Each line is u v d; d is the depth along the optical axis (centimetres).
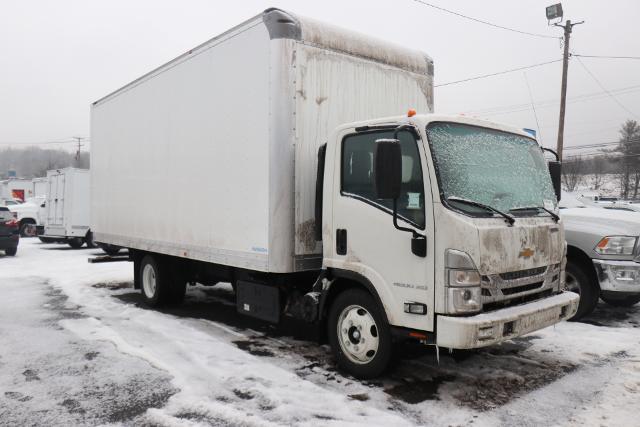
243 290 605
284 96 502
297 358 545
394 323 434
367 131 460
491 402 428
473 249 397
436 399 434
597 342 597
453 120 447
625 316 741
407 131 427
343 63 549
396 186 395
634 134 5259
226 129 583
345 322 487
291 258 509
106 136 925
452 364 523
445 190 409
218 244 599
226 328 675
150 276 823
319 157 509
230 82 575
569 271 708
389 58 597
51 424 392
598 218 706
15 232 1611
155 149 748
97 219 965
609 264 662
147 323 701
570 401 430
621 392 449
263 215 520
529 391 452
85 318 736
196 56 642
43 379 487
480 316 395
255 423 389
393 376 488
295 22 510
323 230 495
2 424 392
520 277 437
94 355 558
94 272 1241
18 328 679
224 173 587
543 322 439
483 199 436
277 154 502
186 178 667
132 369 511
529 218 457
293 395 441
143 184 785
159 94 737
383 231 441
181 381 475
